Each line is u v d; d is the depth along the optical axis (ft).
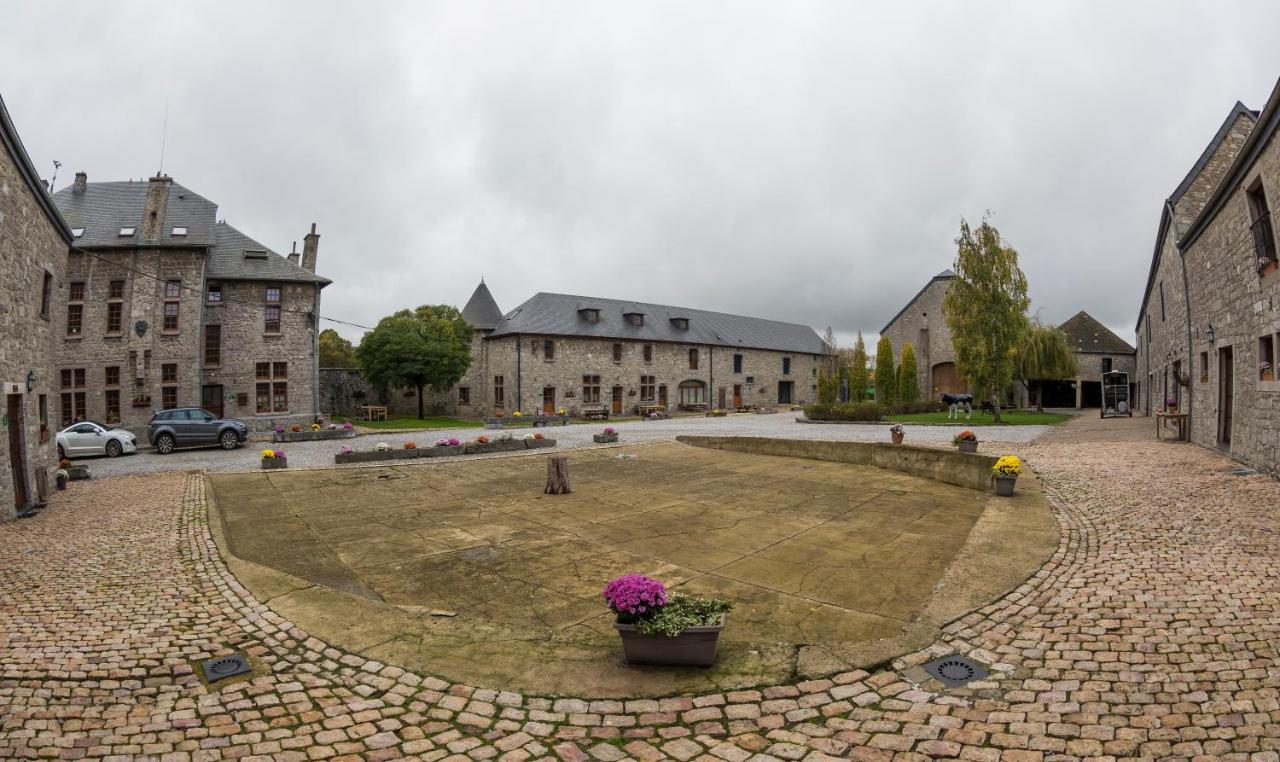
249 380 83.35
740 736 10.44
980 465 34.83
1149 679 11.68
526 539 25.36
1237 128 50.65
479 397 126.31
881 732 10.41
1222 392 40.16
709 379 146.61
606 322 132.26
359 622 15.89
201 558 22.15
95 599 17.79
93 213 80.23
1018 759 9.47
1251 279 33.09
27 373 33.22
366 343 109.60
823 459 49.16
